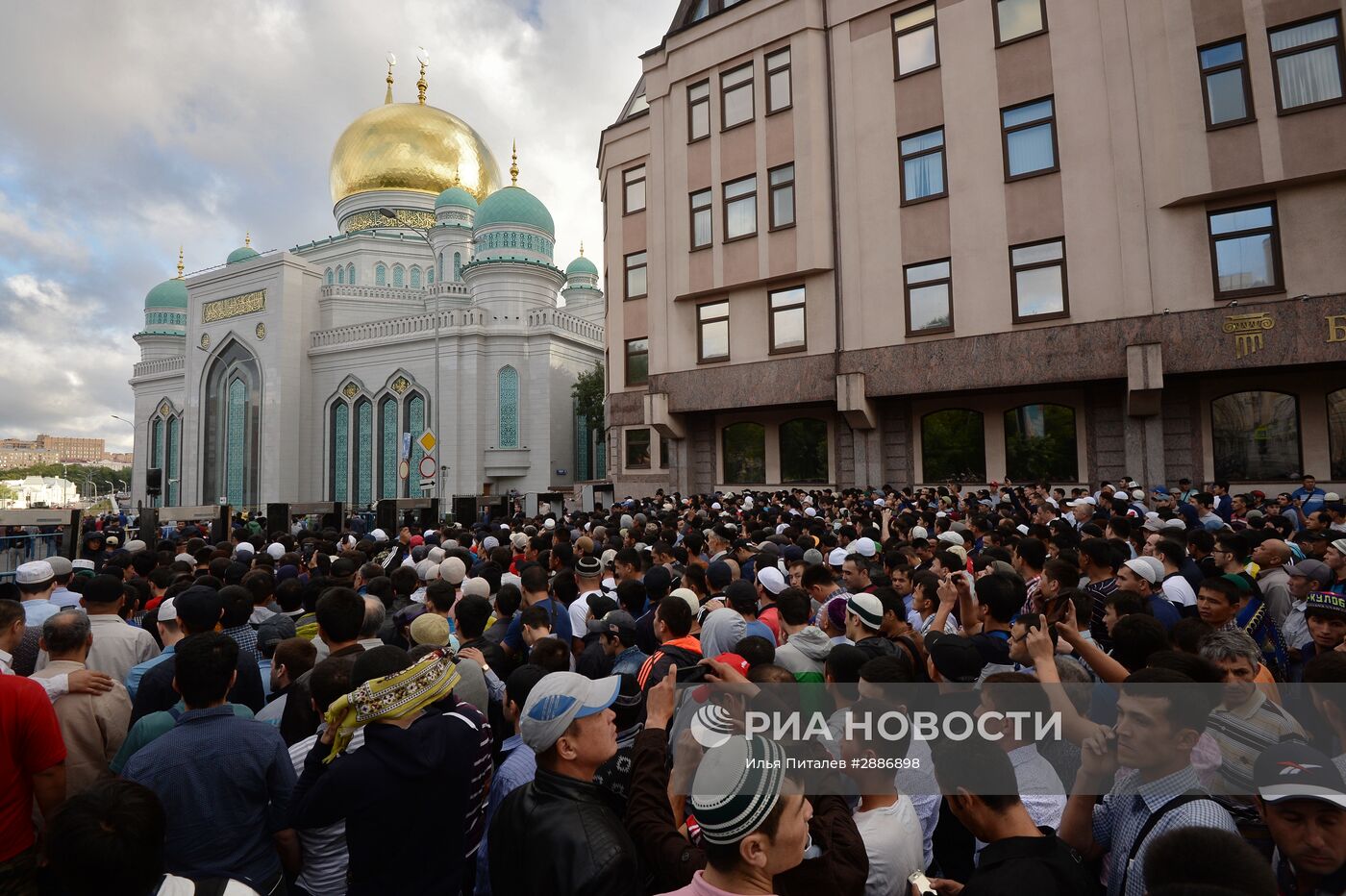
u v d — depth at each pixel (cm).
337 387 4094
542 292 3991
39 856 288
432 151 4878
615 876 206
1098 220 1444
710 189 1931
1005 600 419
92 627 457
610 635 454
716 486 2009
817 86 1769
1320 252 1259
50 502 10438
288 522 1831
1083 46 1472
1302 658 502
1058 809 263
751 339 1875
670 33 2011
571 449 3825
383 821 247
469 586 519
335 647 382
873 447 1730
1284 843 198
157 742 275
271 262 4134
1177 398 1432
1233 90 1317
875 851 235
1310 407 1337
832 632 491
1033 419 1591
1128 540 722
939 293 1620
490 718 437
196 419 4403
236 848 272
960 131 1598
